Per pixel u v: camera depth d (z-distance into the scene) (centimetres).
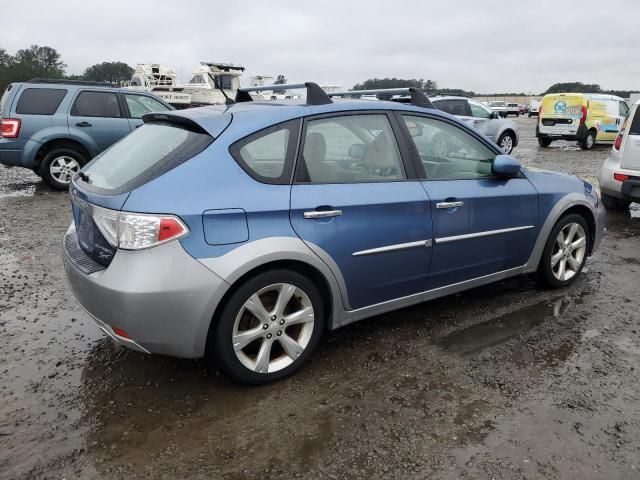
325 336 361
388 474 230
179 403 283
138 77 3275
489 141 397
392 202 325
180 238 257
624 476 229
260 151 290
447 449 246
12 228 651
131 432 258
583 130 1750
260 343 296
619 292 445
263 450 245
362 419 268
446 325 379
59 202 815
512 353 337
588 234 463
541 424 264
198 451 244
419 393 292
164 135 304
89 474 229
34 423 264
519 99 9662
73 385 299
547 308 409
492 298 430
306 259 292
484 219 375
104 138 926
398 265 336
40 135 877
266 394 291
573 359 329
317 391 294
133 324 259
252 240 275
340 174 317
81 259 292
